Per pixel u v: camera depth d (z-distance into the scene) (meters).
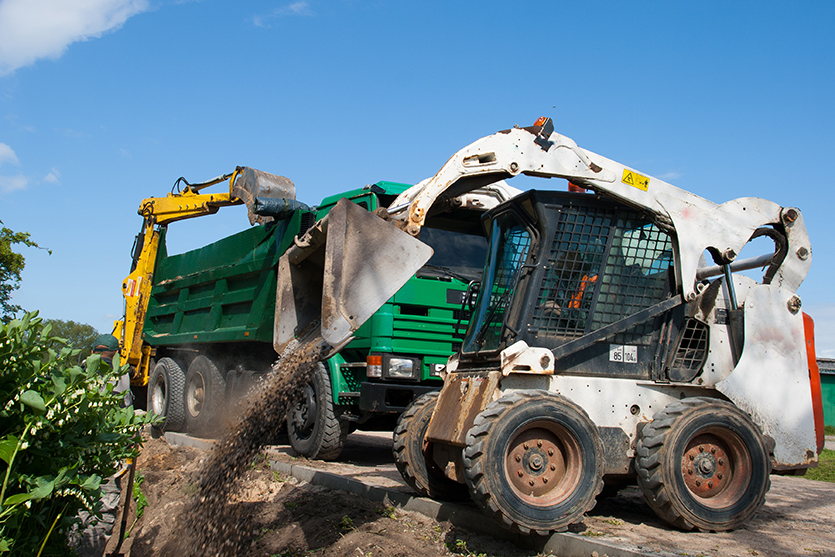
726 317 5.38
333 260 4.37
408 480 5.50
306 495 5.89
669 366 5.21
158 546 4.77
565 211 5.13
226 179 11.28
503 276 5.38
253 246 9.49
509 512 4.15
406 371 7.29
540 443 4.47
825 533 4.88
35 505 2.70
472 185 5.24
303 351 5.02
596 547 4.00
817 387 5.55
